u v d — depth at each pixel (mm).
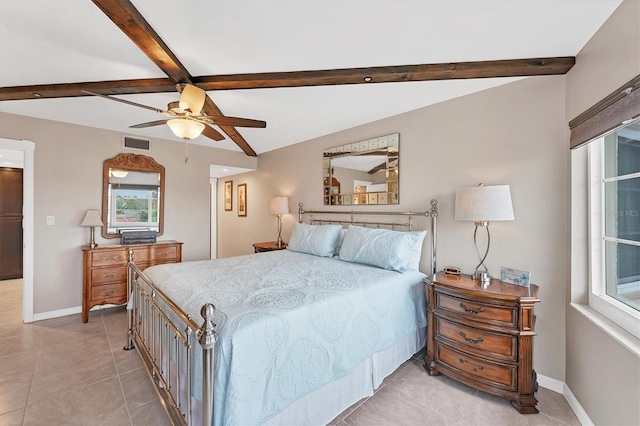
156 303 1885
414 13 1525
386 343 1979
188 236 4422
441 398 1944
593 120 1589
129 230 3896
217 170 5277
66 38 1812
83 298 3268
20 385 2059
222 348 1236
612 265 1671
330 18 1581
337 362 1646
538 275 2129
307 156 4207
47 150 3336
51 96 2592
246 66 2119
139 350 2189
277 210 4301
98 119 3363
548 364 2078
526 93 2195
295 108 2967
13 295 4266
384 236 2652
